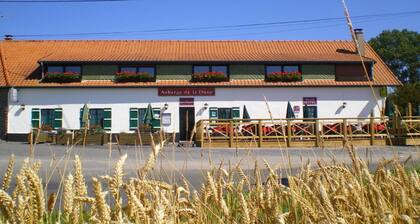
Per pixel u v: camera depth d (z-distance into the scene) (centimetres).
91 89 2727
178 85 2728
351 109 2770
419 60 5584
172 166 263
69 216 139
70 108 2708
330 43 3266
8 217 119
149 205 149
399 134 1639
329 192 188
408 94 3303
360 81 2811
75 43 3209
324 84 2762
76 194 141
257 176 194
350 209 163
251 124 1991
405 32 5747
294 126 2031
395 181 185
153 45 3189
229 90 2752
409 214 158
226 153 1256
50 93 2716
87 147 1652
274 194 167
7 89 2697
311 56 2923
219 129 1998
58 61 2731
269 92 2762
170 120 2712
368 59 2806
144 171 156
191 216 167
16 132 2678
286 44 3244
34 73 2825
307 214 151
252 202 177
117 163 139
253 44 3225
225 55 2922
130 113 2719
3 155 1269
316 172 194
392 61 5722
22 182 132
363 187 164
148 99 2730
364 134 1983
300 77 2781
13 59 2972
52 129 2545
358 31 2933
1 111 2683
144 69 2798
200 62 2781
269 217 162
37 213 121
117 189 135
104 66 2786
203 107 2731
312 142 1973
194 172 738
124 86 2705
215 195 175
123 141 2011
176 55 2931
